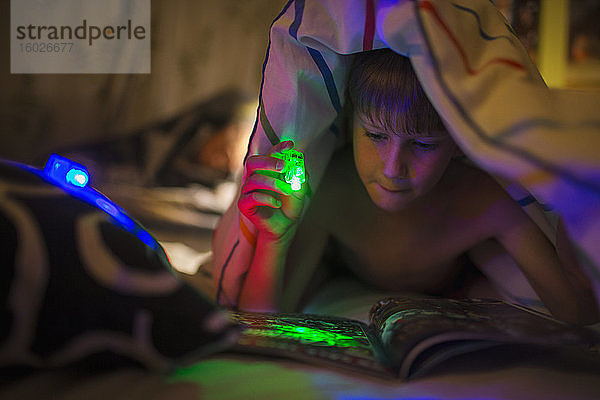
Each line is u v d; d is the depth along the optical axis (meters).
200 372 0.68
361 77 0.88
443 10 0.79
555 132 0.70
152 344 0.67
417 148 0.88
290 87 0.90
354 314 0.98
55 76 2.21
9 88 2.19
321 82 0.90
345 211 1.05
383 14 0.80
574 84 2.18
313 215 1.05
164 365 0.67
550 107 0.73
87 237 0.68
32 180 0.70
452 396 0.65
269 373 0.68
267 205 0.91
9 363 0.66
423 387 0.67
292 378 0.67
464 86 0.75
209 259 1.18
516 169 0.70
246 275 0.99
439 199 1.02
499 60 0.78
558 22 2.17
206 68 2.33
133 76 2.27
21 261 0.65
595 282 0.68
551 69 2.19
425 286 1.09
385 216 1.04
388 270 1.06
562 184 0.68
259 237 0.96
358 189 1.05
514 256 1.00
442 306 0.80
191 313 0.68
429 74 0.77
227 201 1.84
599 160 0.67
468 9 0.82
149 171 2.09
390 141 0.88
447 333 0.69
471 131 0.73
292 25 0.87
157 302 0.67
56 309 0.66
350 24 0.83
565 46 2.18
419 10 0.78
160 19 2.29
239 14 2.36
